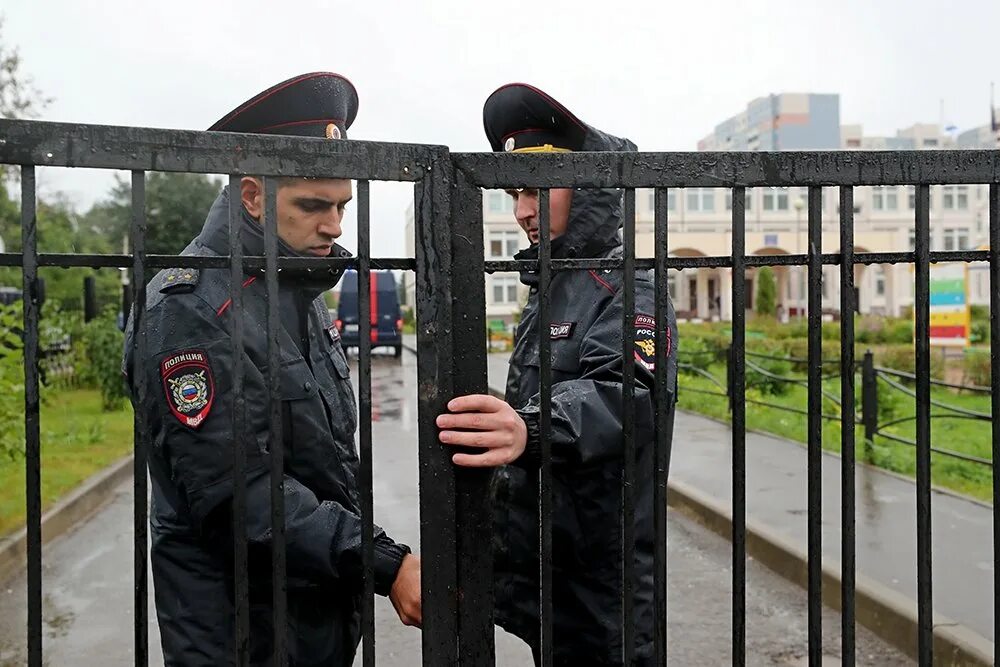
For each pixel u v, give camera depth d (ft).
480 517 4.91
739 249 5.15
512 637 13.62
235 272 4.56
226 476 5.29
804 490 20.71
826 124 255.29
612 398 5.71
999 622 5.64
